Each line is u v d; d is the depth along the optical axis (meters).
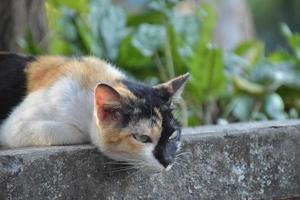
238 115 9.85
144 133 5.18
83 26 9.61
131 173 5.30
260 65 10.24
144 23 10.43
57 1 9.77
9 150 5.20
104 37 9.63
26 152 5.02
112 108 5.19
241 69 10.40
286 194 5.96
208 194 5.64
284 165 5.93
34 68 6.25
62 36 9.65
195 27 10.19
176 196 5.50
